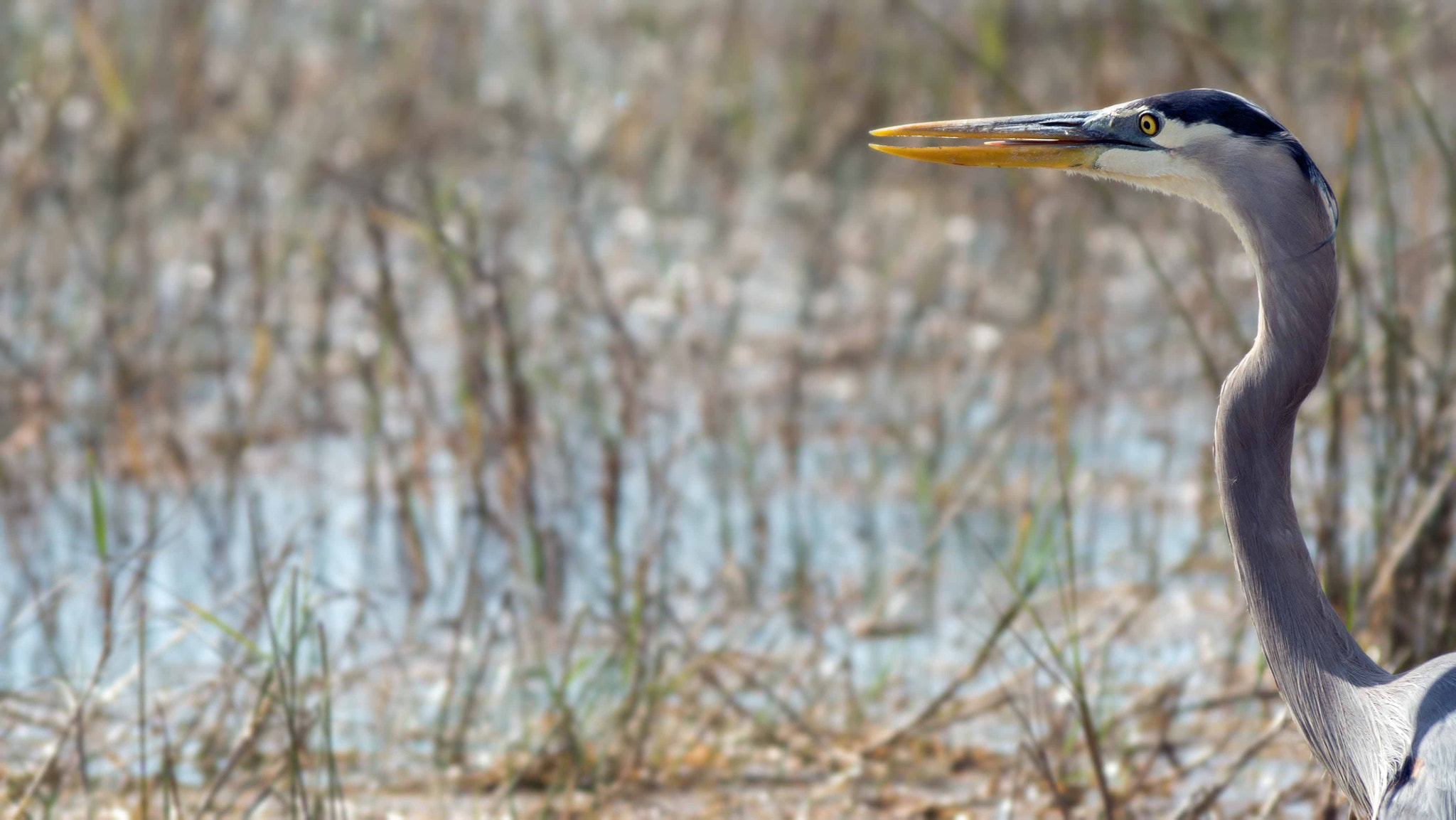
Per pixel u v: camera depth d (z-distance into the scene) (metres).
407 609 11.49
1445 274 13.93
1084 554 12.11
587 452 13.88
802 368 14.35
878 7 23.61
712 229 19.86
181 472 13.29
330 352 15.93
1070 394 14.68
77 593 11.56
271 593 10.70
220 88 22.61
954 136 7.49
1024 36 21.88
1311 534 10.71
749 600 11.52
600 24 26.88
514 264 16.23
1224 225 17.05
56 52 20.94
